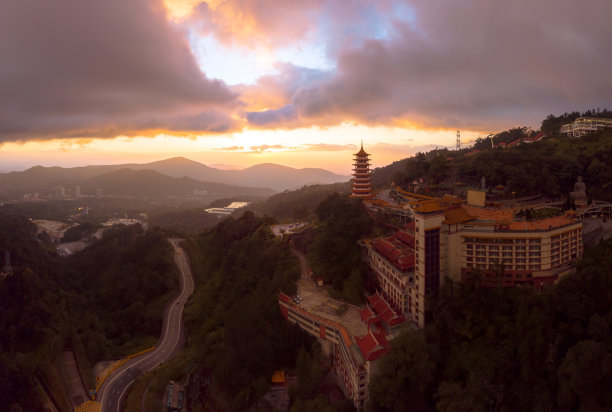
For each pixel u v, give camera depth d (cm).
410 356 8975
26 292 16425
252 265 16975
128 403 12300
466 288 9738
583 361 7306
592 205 15588
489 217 12306
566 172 18300
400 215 16550
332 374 11125
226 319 13888
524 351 8562
